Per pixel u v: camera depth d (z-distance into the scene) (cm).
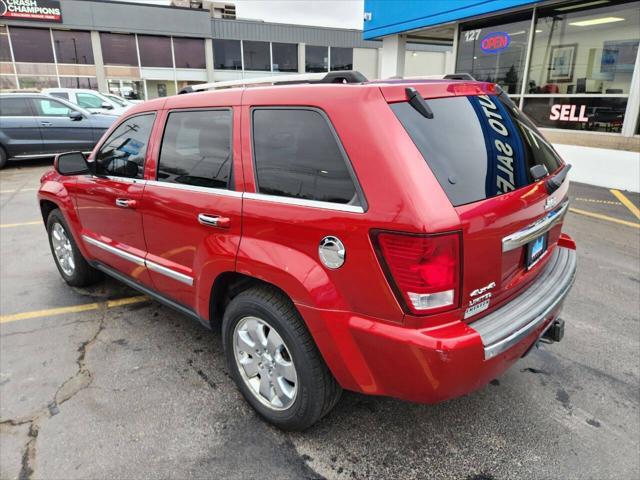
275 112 225
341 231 191
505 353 198
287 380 236
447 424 250
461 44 1109
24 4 2339
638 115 808
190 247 268
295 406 229
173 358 313
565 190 270
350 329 196
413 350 181
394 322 186
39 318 369
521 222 212
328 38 3172
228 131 245
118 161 328
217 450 232
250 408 263
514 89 1015
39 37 2442
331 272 198
